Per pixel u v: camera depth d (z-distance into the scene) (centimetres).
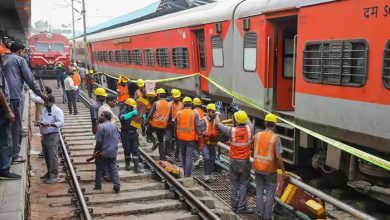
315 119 768
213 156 943
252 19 988
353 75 673
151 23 1764
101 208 730
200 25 1292
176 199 798
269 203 688
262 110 930
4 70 710
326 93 735
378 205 768
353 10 667
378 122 627
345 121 694
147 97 1147
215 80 1223
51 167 858
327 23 725
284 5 848
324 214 651
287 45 952
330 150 741
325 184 867
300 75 805
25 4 1711
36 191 808
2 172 648
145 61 1825
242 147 728
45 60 2936
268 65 941
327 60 730
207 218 684
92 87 2202
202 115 1007
